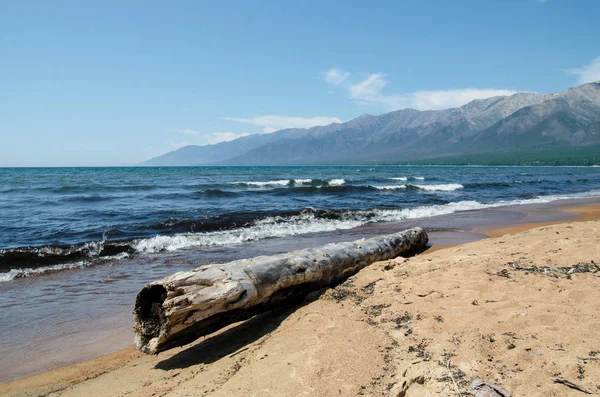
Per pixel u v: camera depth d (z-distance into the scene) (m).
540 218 14.00
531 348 3.00
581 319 3.43
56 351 4.36
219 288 4.05
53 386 3.56
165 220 12.31
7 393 3.46
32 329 4.95
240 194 21.81
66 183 30.61
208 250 9.47
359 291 5.13
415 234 8.45
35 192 22.61
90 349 4.42
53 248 8.73
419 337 3.45
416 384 2.72
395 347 3.31
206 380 3.32
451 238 10.41
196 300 3.81
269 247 9.73
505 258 5.87
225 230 11.73
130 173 56.25
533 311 3.71
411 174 60.53
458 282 4.87
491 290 4.50
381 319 4.00
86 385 3.55
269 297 4.62
